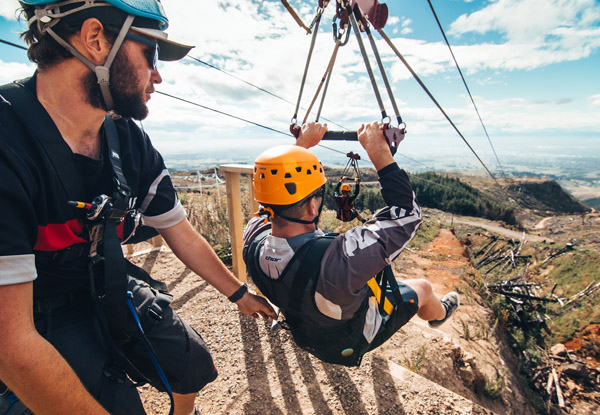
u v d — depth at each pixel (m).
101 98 0.88
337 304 1.10
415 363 2.99
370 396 1.94
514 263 23.83
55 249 0.90
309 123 1.44
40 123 0.79
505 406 3.81
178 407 1.51
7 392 0.90
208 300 2.97
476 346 5.43
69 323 1.01
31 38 0.84
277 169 1.11
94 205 0.90
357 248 1.05
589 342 10.37
